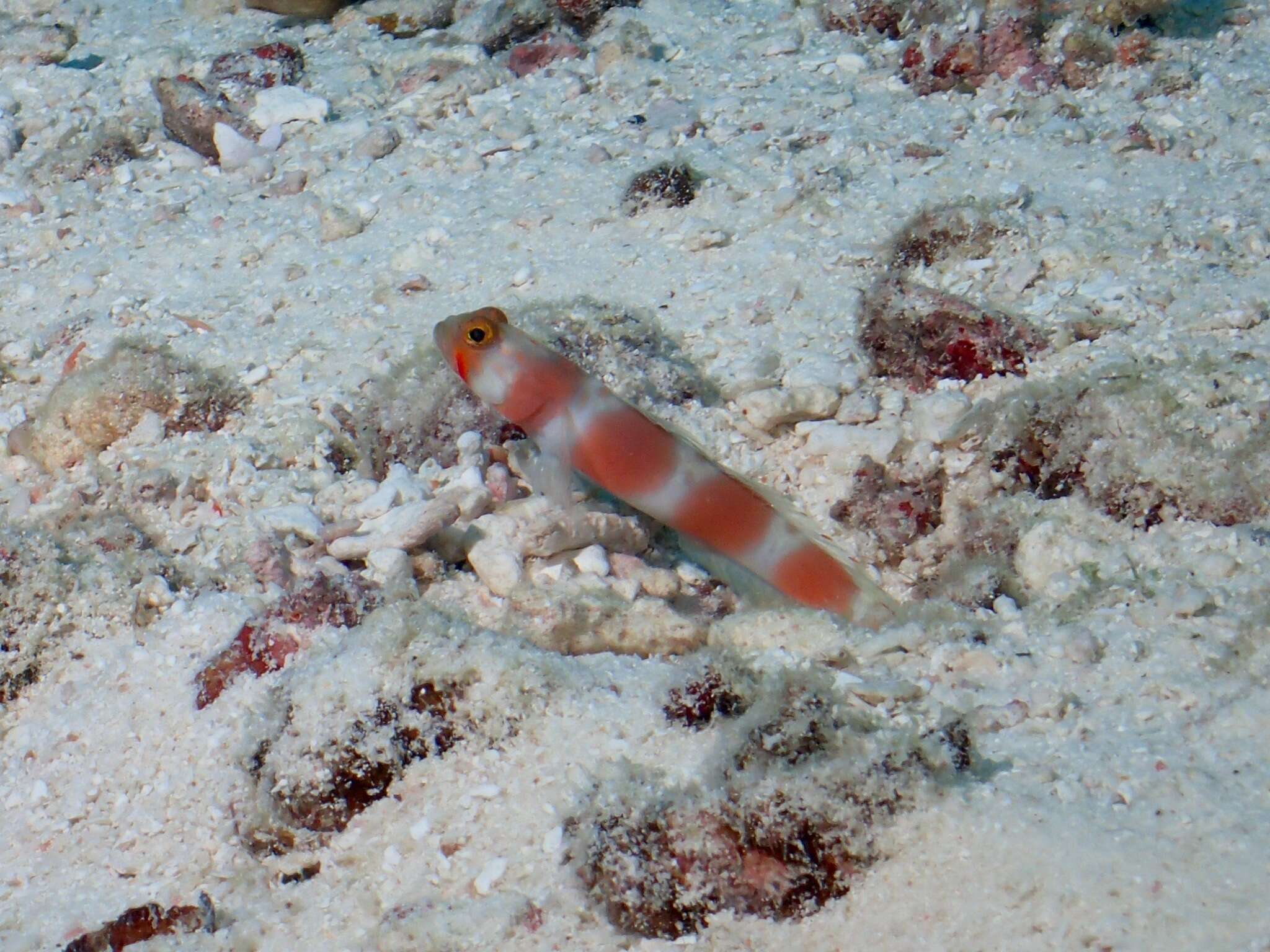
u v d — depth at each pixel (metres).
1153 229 0.48
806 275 0.49
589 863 0.40
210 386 0.47
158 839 0.42
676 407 0.47
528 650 0.42
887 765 0.40
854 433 0.46
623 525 0.45
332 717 0.41
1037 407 0.45
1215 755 0.40
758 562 0.44
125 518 0.45
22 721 0.43
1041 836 0.39
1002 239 0.49
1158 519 0.44
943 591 0.44
